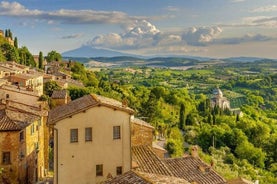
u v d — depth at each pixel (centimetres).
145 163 4453
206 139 13750
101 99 4453
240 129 15075
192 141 13525
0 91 7562
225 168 9650
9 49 18612
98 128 4141
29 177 5888
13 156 5397
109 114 4159
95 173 4134
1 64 13488
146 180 2420
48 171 6950
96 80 18812
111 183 2580
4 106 6128
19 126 5469
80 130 4103
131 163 4225
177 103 18688
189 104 19900
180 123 15212
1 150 5369
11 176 5388
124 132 4206
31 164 6006
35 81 11550
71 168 4088
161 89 19262
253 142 15238
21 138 5584
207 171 4831
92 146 4128
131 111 4206
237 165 10850
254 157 12900
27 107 6675
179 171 4716
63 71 18575
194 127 15150
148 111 12975
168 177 2589
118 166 4188
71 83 14338
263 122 19000
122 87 18738
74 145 4094
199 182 4528
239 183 4559
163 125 12412
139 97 17312
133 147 4903
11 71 12231
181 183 2488
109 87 16775
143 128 5291
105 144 4156
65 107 4519
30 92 8338
